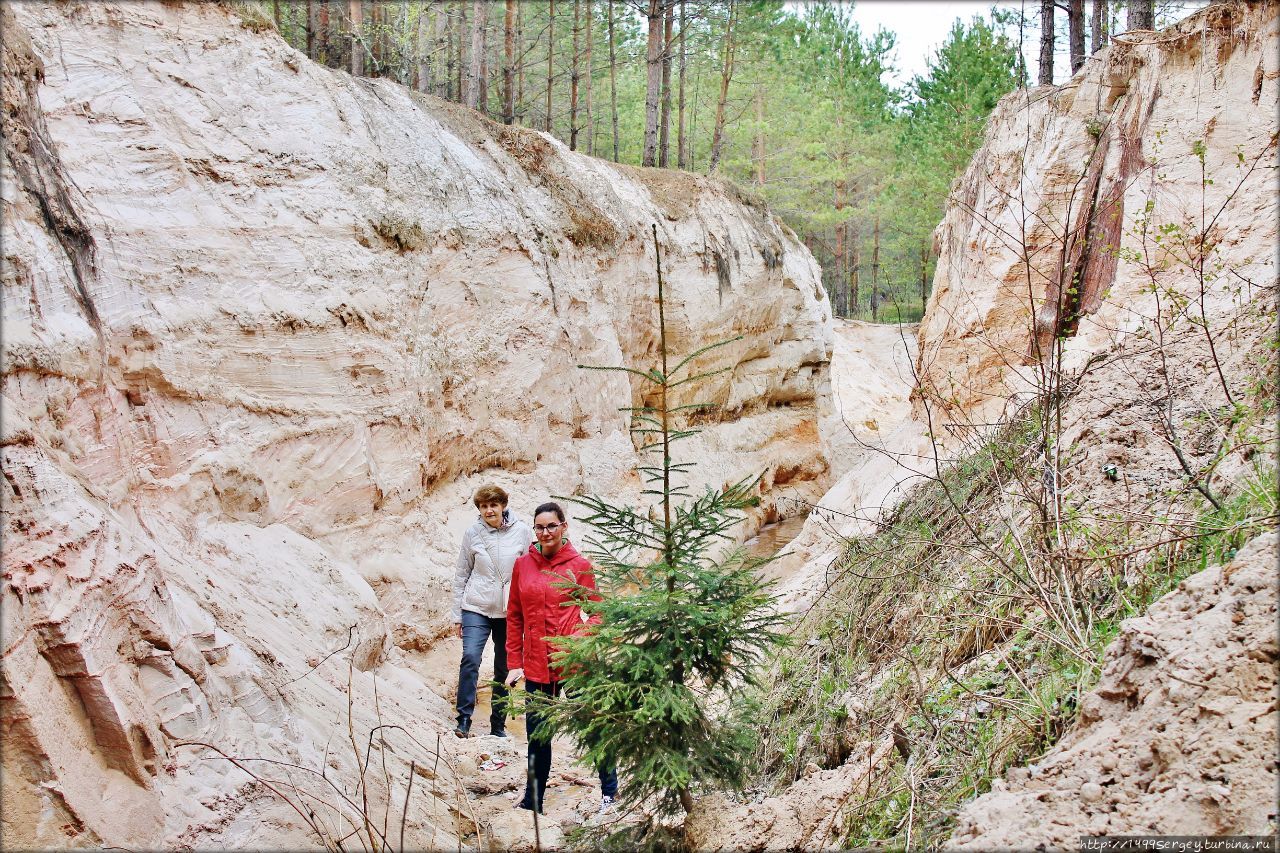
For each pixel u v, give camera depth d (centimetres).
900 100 3747
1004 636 423
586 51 2512
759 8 2562
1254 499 369
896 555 556
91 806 314
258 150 812
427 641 816
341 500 783
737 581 366
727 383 1834
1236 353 483
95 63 718
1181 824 249
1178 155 667
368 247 880
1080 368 618
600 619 382
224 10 844
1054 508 450
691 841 367
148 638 376
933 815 333
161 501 596
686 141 3266
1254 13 645
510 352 1109
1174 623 305
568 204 1344
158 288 673
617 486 1317
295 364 762
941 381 864
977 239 859
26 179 475
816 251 3944
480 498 649
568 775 566
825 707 475
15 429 357
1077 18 1449
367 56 1806
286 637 565
